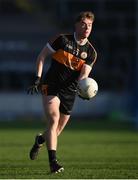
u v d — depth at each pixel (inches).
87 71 984.3
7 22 4426.7
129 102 3777.1
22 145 1691.7
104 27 4266.7
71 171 1018.1
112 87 4141.2
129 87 3934.5
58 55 973.8
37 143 1073.5
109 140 1925.4
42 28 4409.5
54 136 952.3
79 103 3789.4
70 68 976.9
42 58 981.8
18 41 4392.2
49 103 962.1
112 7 4281.5
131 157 1341.0
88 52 979.3
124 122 3253.0
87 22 955.3
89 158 1321.4
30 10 4456.2
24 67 4301.2
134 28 4247.0
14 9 4456.2
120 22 4271.7
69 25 4301.2
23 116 3750.0
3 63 4303.6
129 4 4269.2
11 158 1306.6
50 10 4446.4
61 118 1013.2
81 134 2250.2
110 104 3816.4
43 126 2768.2
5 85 4281.5
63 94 983.0
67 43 970.1
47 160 1262.3
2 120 3462.1
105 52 4244.6
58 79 976.9
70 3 4284.0
